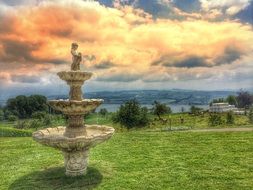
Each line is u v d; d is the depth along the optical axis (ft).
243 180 30.71
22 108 250.78
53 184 30.71
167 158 39.96
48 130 36.96
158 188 29.12
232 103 181.68
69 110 30.86
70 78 30.76
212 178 31.50
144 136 57.36
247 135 53.88
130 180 31.42
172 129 88.02
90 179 31.68
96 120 148.36
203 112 146.00
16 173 35.55
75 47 31.83
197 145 47.26
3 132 86.63
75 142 28.89
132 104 116.47
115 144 50.67
